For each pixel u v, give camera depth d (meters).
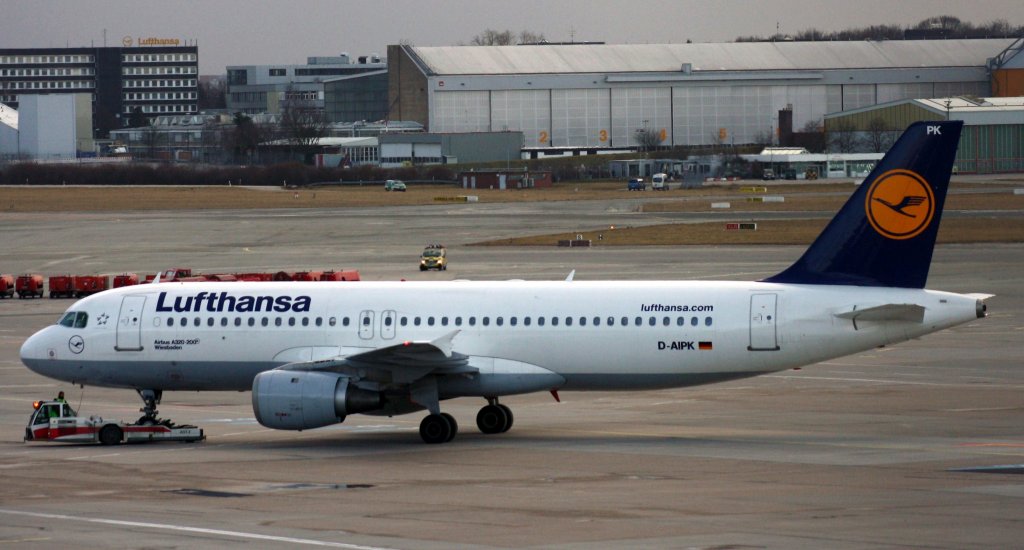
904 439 131.75
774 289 137.12
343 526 92.62
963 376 181.00
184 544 87.50
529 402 166.88
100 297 148.50
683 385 138.62
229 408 167.00
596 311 138.75
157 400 152.25
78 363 146.12
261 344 143.00
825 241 137.62
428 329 140.88
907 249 135.50
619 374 138.50
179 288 147.88
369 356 131.00
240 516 96.75
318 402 132.00
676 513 95.44
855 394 167.12
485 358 139.50
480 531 90.19
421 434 136.12
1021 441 129.38
